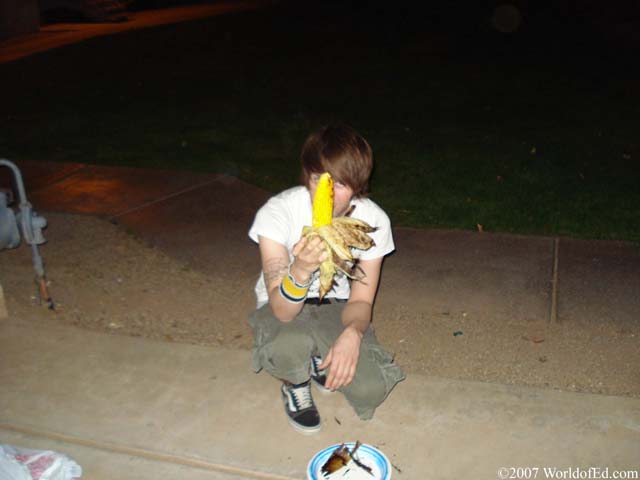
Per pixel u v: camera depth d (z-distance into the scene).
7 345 3.82
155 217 5.80
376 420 3.23
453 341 3.99
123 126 8.53
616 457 2.98
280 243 2.96
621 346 3.91
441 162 7.16
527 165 7.02
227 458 3.03
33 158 7.28
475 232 5.48
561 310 4.30
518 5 16.39
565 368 3.72
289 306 2.80
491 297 4.47
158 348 3.79
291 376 3.08
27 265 4.91
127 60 12.22
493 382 3.57
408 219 5.76
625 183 6.51
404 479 2.90
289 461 3.01
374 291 3.13
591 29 14.57
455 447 3.06
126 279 4.75
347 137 2.73
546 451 3.02
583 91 10.11
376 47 12.98
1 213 3.97
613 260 4.95
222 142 7.89
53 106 9.47
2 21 14.65
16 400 3.38
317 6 16.83
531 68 11.48
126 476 2.95
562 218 5.71
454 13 15.87
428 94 9.98
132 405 3.35
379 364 3.01
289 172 6.95
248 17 15.85
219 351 3.77
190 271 4.88
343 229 2.57
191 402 3.37
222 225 5.66
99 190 6.39
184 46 13.22
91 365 3.65
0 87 10.52
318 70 11.45
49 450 3.04
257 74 11.23
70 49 13.08
